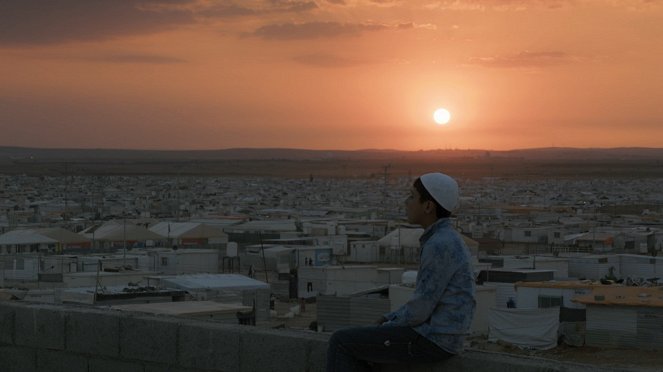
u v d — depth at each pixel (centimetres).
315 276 5341
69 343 1015
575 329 3762
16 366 1055
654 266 5812
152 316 978
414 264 7194
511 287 4369
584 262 5825
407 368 780
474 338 3847
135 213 12525
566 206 15538
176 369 941
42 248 6919
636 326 3666
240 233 8919
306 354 856
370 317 3741
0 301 1082
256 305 4156
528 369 731
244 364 895
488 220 11488
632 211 14762
